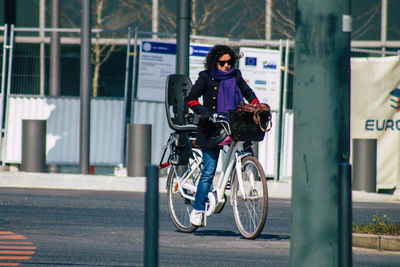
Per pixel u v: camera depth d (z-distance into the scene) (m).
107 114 47.69
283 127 46.88
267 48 49.28
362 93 46.88
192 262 19.88
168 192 26.62
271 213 32.16
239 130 22.88
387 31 71.31
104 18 76.38
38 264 19.14
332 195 12.22
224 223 28.25
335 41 12.32
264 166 47.03
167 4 74.88
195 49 45.72
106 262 19.62
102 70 64.75
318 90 12.32
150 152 44.19
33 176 42.59
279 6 69.56
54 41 49.19
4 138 48.22
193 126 24.89
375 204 38.31
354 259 21.34
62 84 54.78
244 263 19.94
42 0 76.00
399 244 22.84
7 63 49.09
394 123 46.38
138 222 27.72
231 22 71.00
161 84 46.91
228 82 23.78
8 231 24.62
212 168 24.25
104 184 42.03
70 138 48.28
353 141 44.25
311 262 12.30
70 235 24.12
